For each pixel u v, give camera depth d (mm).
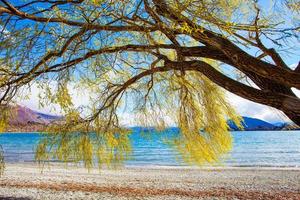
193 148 9344
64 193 14352
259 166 30469
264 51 5836
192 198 13938
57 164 31000
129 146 8766
